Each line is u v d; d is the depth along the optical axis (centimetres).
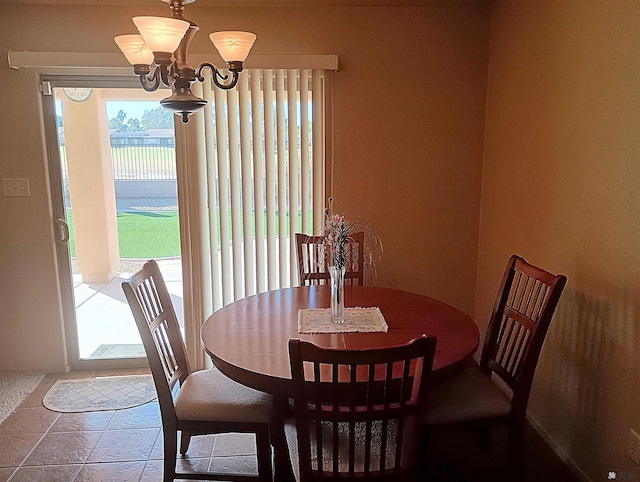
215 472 223
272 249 322
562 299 227
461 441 243
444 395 195
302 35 301
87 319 336
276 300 240
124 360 333
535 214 251
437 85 310
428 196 323
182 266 320
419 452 147
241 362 168
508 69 280
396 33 304
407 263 330
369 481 146
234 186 314
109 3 287
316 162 317
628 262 181
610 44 188
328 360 129
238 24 298
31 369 326
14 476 221
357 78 307
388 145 316
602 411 199
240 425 188
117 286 334
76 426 261
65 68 296
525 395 187
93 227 326
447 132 316
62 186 312
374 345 181
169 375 206
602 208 196
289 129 312
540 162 245
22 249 311
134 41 180
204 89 301
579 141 211
